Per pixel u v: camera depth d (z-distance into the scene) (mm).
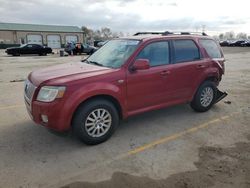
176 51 5000
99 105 3982
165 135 4520
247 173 3344
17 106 6121
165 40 4863
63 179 3209
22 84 8945
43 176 3266
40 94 3779
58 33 70688
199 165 3535
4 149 3941
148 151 3939
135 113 4496
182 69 4977
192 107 5672
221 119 5312
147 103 4605
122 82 4160
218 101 6090
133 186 3080
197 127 4883
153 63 4633
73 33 72875
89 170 3410
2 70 13414
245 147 4062
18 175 3277
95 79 3918
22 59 21859
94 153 3863
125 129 4770
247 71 12664
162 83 4707
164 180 3195
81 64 4812
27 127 4785
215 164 3559
